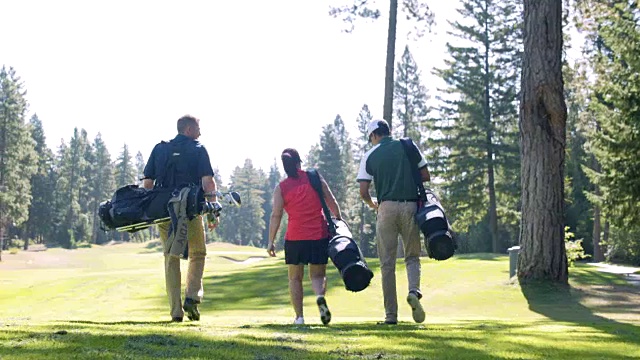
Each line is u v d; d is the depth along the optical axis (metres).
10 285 17.64
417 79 53.19
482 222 48.22
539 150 11.60
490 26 38.94
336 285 13.68
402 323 5.88
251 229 111.00
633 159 22.03
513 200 41.28
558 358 3.42
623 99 21.78
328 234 6.04
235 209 110.31
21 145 56.66
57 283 17.19
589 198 24.91
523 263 11.86
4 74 55.75
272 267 19.84
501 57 38.75
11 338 3.54
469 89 38.91
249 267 22.20
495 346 3.79
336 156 71.56
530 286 11.45
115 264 43.81
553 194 11.57
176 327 4.53
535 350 3.67
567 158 42.38
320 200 6.07
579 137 41.75
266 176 134.12
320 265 6.04
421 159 5.87
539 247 11.62
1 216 56.81
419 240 5.88
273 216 6.12
